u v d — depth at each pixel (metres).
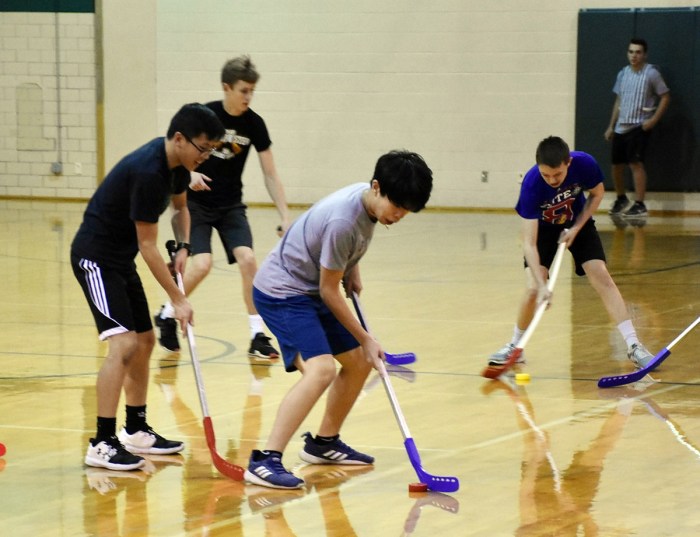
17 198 33.06
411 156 7.21
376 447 8.56
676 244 22.25
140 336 8.40
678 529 6.55
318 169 30.86
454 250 21.95
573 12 28.62
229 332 13.61
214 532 6.60
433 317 14.59
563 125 29.02
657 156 28.27
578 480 7.61
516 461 8.10
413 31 29.81
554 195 11.02
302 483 7.56
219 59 31.30
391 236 24.53
